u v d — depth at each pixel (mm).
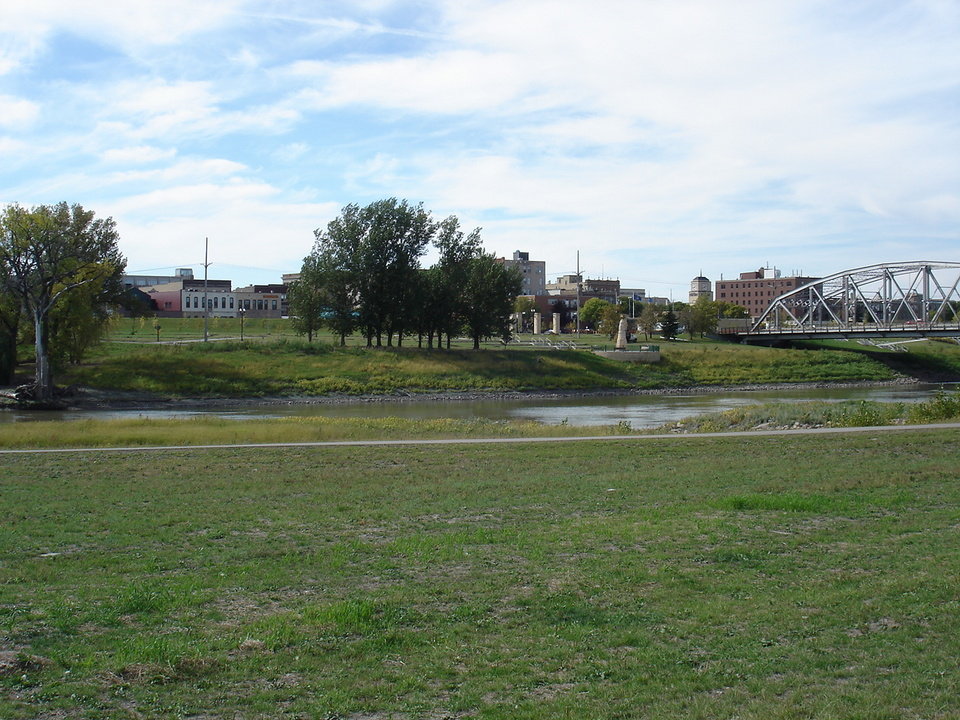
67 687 8906
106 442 34969
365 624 10930
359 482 24188
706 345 126188
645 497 20609
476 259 102938
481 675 9281
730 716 8094
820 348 128500
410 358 94625
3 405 67500
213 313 177625
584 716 8172
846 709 8125
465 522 18047
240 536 17016
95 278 79125
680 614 11195
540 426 42969
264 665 9586
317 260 100188
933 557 13797
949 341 139500
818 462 26500
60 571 14109
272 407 74875
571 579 12938
